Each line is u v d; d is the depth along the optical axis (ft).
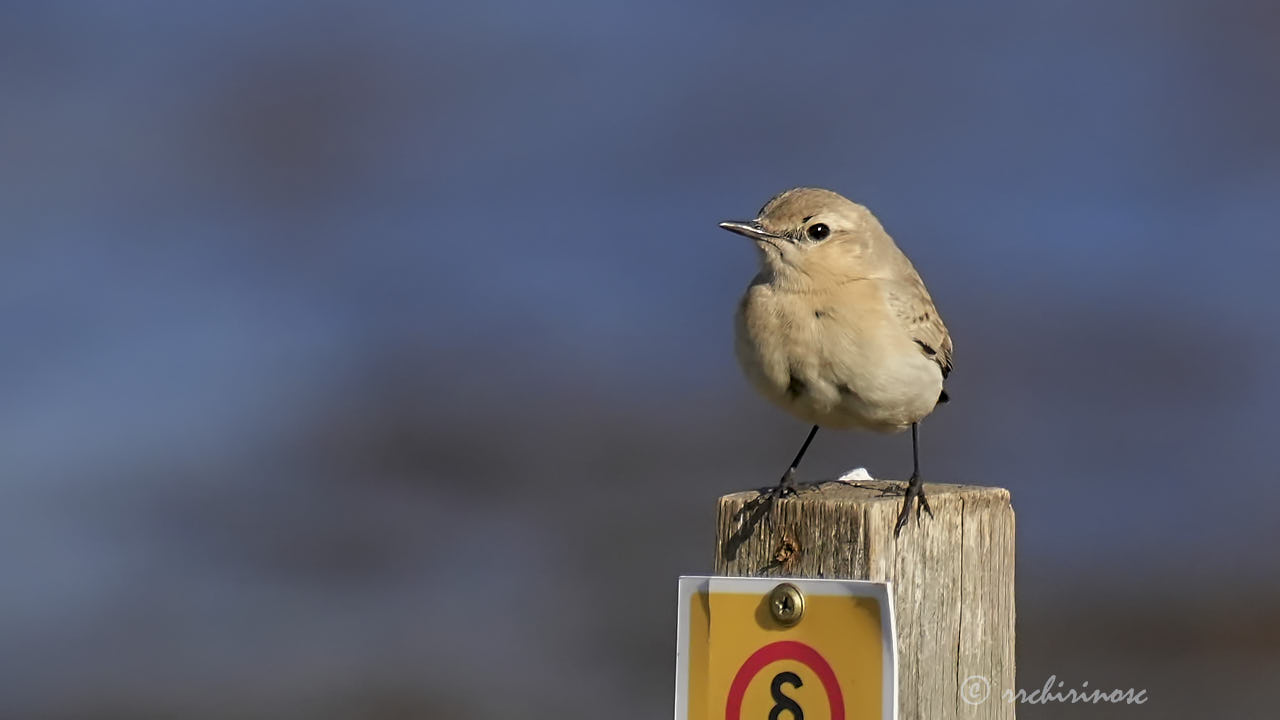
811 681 27.20
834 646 27.12
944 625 29.22
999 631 30.04
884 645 26.84
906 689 28.63
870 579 28.27
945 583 29.27
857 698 26.94
